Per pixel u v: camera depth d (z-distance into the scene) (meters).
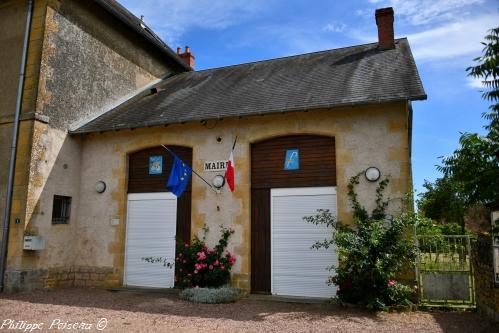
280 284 7.99
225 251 8.26
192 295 7.41
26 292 8.12
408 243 6.53
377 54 10.16
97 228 9.41
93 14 10.53
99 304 7.02
